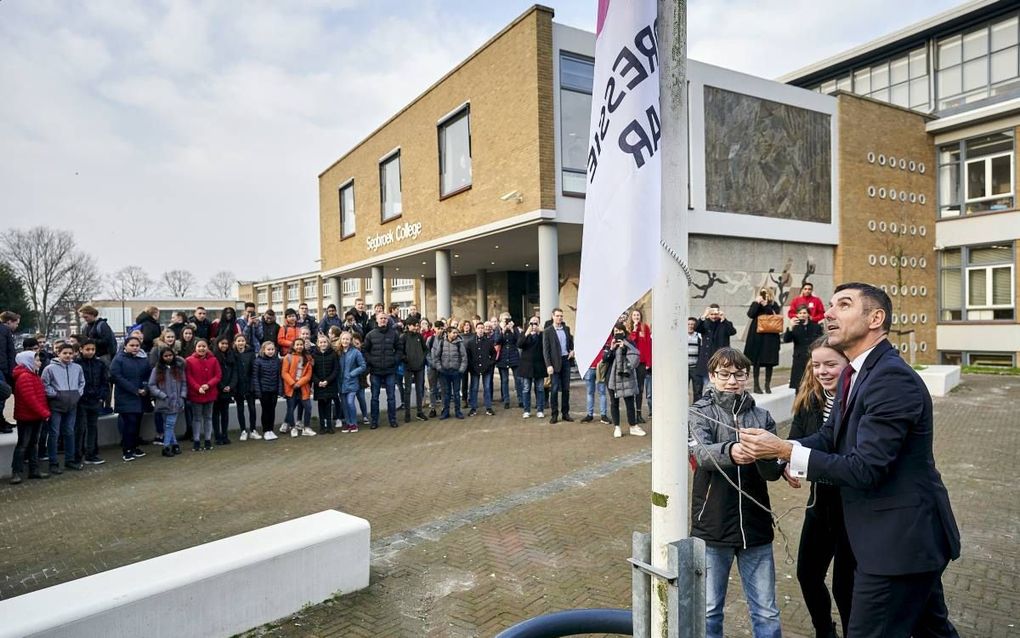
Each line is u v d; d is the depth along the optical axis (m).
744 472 2.79
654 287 1.66
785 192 17.83
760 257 17.48
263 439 9.58
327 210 25.59
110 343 9.87
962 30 21.88
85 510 6.03
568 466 7.21
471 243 17.08
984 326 20.42
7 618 2.79
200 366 8.84
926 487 2.07
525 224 14.27
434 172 17.67
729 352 2.91
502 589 4.04
